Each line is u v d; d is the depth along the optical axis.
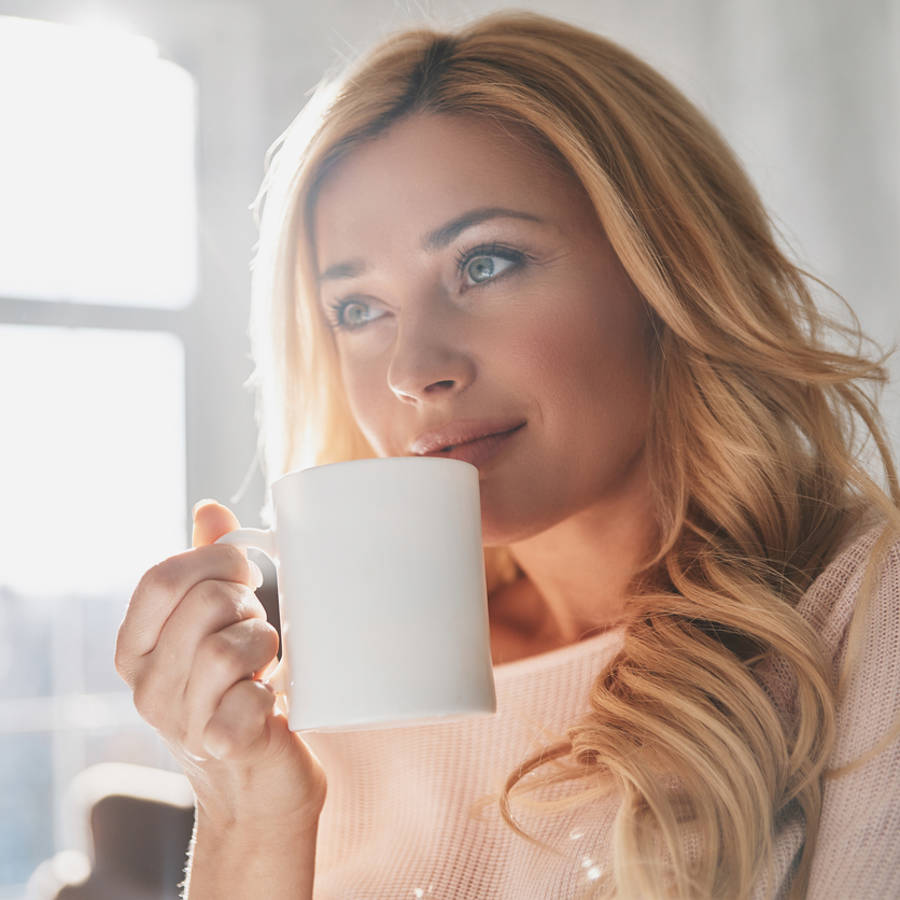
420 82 0.90
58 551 2.84
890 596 0.75
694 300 0.89
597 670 0.86
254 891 0.77
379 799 0.93
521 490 0.86
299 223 1.01
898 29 2.06
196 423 2.93
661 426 0.91
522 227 0.86
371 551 0.63
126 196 2.88
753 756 0.73
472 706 0.64
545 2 2.04
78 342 2.89
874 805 0.70
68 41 2.79
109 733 2.77
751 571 0.83
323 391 1.09
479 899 0.83
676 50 2.14
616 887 0.70
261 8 2.62
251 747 0.73
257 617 0.71
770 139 2.13
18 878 2.64
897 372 1.42
